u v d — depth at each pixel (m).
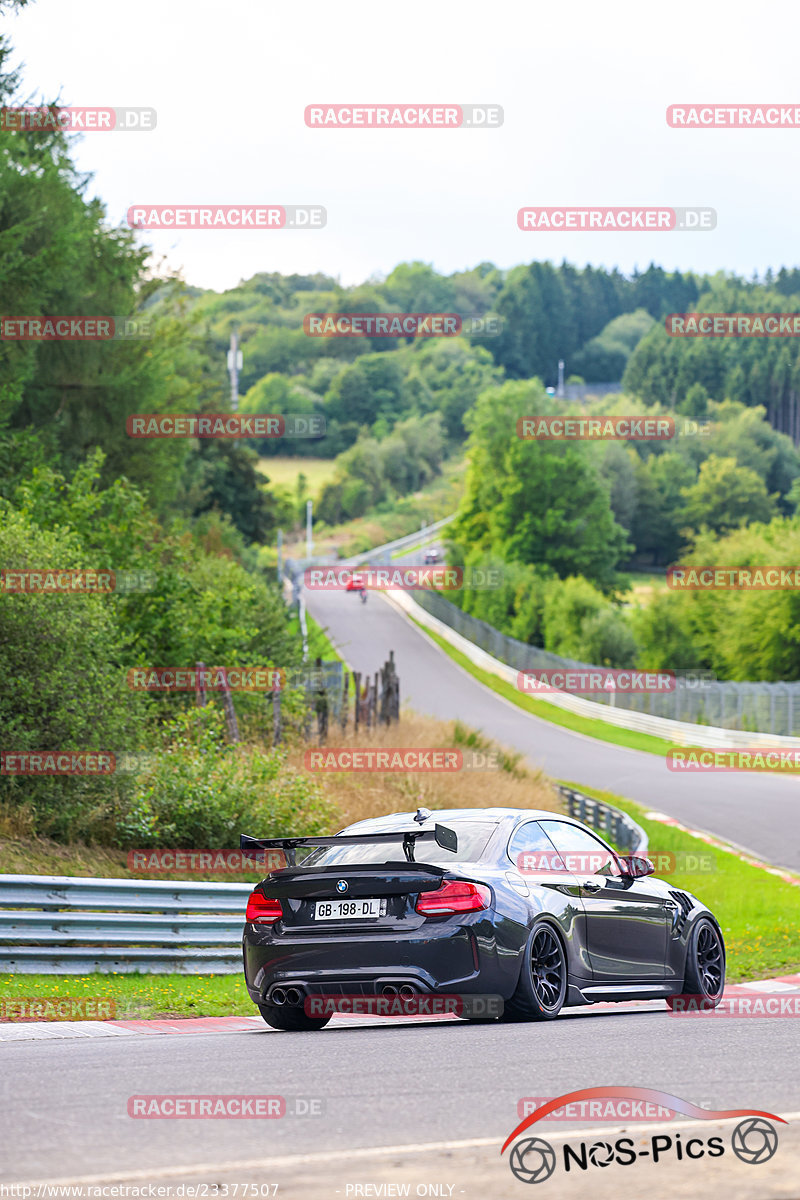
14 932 44.06
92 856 59.94
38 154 107.50
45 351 110.75
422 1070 23.50
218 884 50.66
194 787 66.44
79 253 106.25
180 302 143.25
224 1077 22.92
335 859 34.53
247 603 109.06
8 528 63.06
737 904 77.62
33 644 60.69
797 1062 24.31
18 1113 19.52
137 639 86.69
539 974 33.19
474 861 33.22
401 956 31.33
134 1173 15.77
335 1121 18.81
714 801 133.25
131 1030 35.66
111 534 88.94
